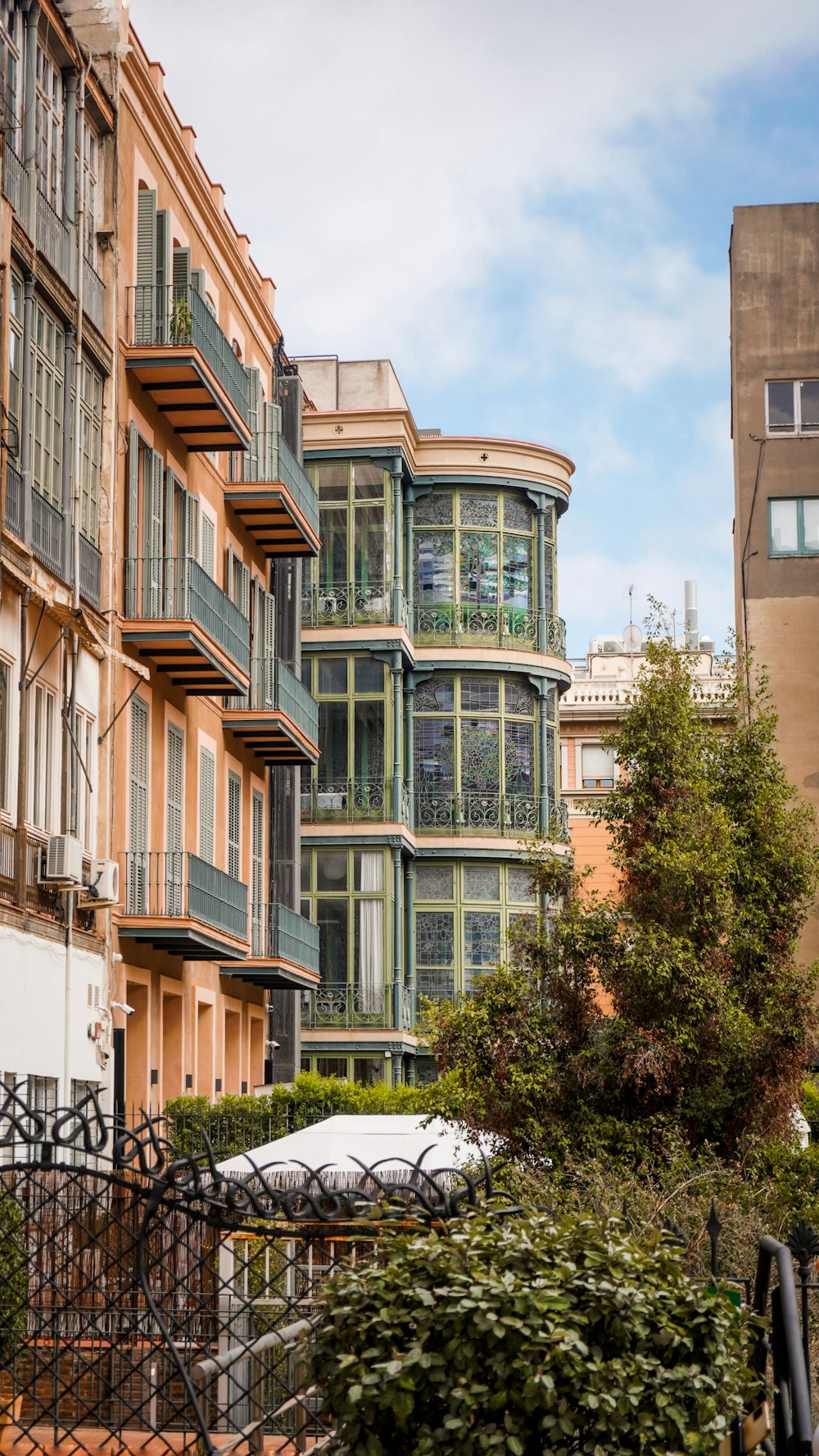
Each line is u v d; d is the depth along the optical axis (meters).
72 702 20.75
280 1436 8.97
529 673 42.09
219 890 27.58
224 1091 30.33
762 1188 15.51
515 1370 5.80
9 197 19.09
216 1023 29.30
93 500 22.70
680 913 18.69
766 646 39.34
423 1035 19.09
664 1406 5.81
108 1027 21.91
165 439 26.12
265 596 33.47
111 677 22.72
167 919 23.17
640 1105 18.05
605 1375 5.82
